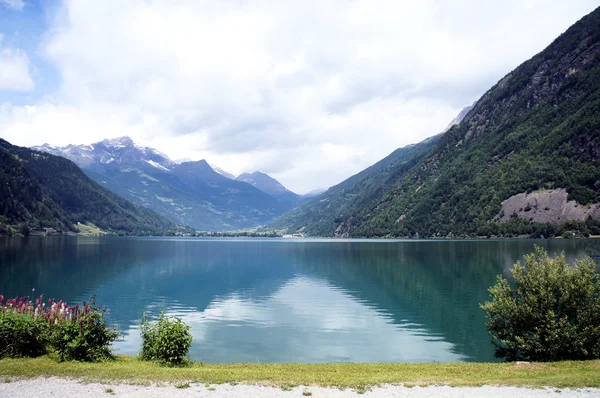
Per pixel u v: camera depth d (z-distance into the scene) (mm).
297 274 87125
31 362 19969
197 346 33781
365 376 19203
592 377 17906
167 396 15703
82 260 112438
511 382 17656
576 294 23734
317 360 29844
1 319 21156
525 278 25594
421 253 137875
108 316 45125
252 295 59812
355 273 87250
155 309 49344
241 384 17406
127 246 199750
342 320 43344
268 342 34719
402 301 54031
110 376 18000
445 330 38844
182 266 105000
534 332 24922
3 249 145375
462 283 69375
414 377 18828
